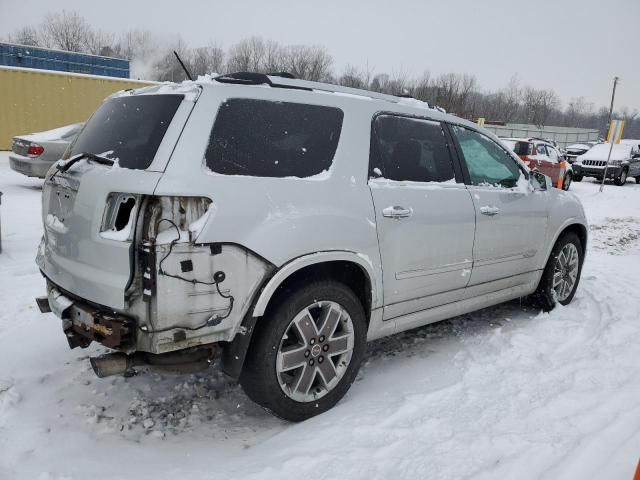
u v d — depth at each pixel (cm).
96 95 1808
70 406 323
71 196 287
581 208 532
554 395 336
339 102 331
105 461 272
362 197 323
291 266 285
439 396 336
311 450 277
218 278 263
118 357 262
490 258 420
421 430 295
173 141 264
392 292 348
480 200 404
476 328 467
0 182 1229
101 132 312
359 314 327
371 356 408
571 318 489
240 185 272
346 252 311
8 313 457
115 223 260
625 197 1797
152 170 256
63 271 289
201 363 280
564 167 1842
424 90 3522
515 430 294
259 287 278
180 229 253
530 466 260
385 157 350
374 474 256
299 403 306
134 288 251
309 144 311
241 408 332
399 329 367
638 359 395
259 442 295
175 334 257
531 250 465
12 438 287
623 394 337
